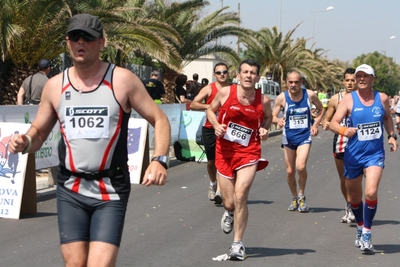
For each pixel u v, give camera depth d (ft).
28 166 29.04
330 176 45.34
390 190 39.55
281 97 31.53
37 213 29.66
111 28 55.47
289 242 25.04
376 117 23.43
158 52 57.21
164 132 13.21
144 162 40.65
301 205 31.58
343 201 35.01
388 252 23.65
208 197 34.83
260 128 22.41
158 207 31.78
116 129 13.10
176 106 53.16
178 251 23.12
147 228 26.91
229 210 23.34
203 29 82.53
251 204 33.60
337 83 206.69
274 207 32.76
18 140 13.12
